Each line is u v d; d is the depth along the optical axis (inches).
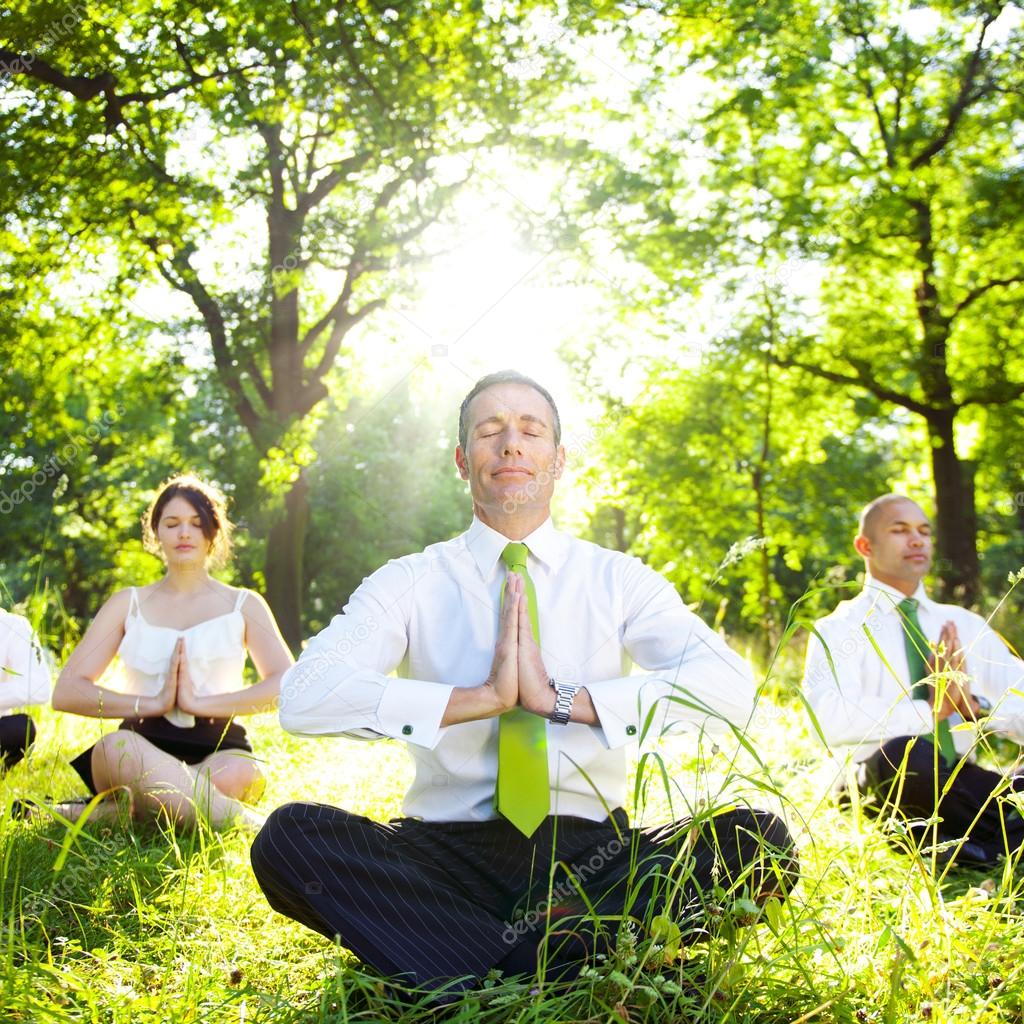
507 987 83.6
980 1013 81.7
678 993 81.6
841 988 84.8
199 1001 87.9
